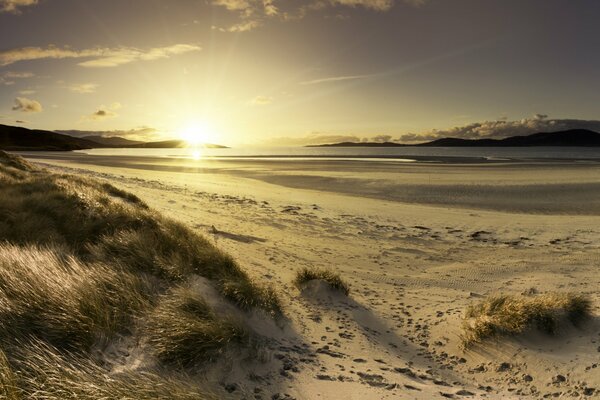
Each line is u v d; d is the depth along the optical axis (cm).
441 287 952
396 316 752
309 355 518
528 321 594
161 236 870
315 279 862
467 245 1432
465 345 598
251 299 615
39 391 306
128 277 563
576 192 2919
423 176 4197
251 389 396
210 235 1346
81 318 426
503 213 2138
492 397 454
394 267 1135
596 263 1152
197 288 605
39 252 617
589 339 559
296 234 1534
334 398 403
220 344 434
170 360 402
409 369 521
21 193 1328
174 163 6956
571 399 446
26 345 366
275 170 5281
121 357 397
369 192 3030
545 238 1543
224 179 4028
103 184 2009
